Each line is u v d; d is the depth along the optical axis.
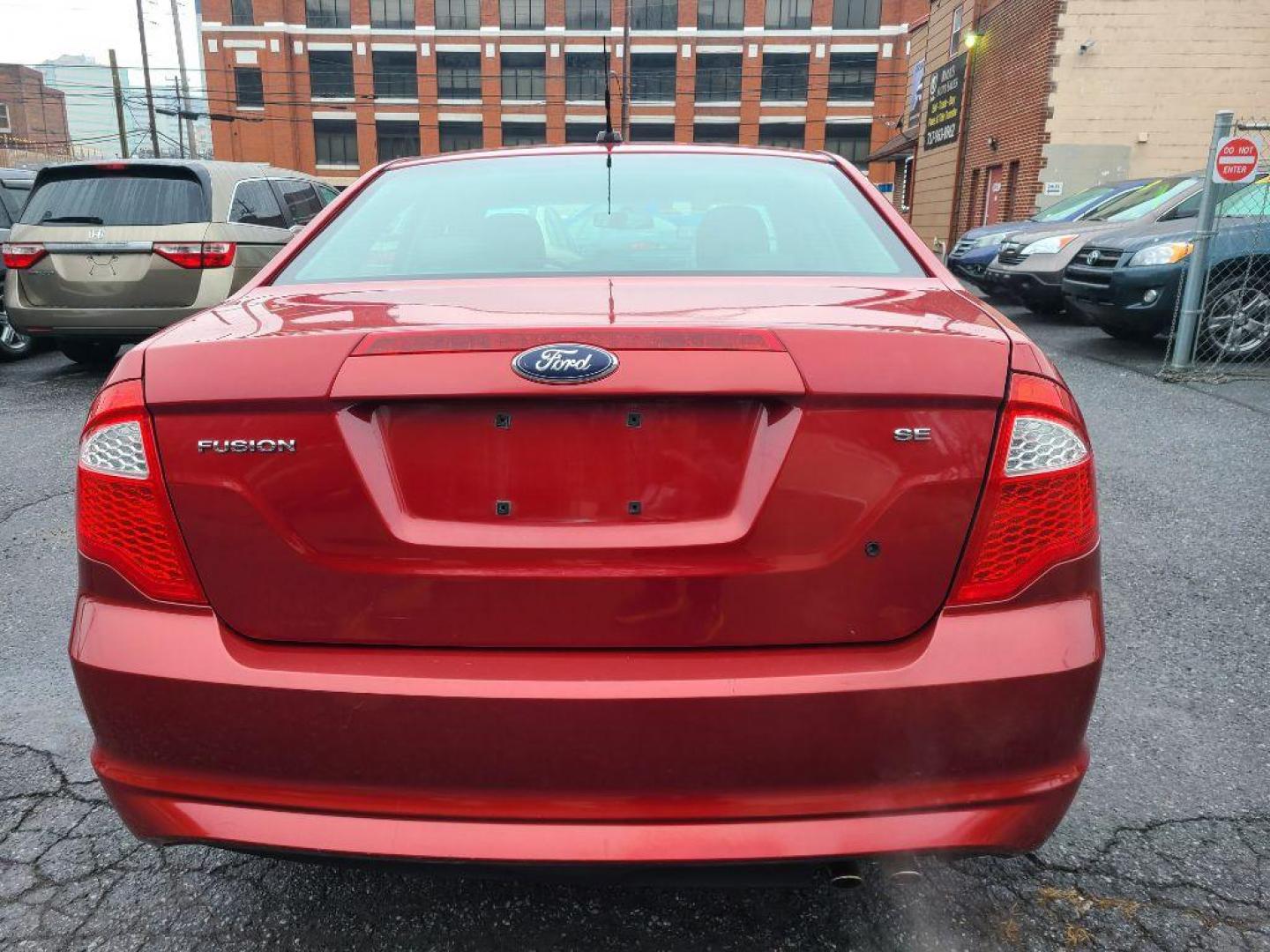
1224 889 2.07
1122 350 9.16
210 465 1.51
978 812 1.50
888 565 1.49
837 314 1.65
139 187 7.26
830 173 2.61
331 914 2.03
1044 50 17.12
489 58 53.53
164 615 1.54
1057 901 2.04
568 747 1.46
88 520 1.58
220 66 52.88
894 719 1.46
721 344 1.47
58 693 2.97
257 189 8.00
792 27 54.00
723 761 1.46
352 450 1.48
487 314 1.64
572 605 1.49
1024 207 18.12
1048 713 1.50
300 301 1.87
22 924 2.00
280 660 1.51
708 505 1.49
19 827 2.31
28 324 7.29
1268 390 7.21
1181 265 8.12
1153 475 5.08
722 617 1.49
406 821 1.50
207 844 1.53
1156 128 16.97
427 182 2.56
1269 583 3.71
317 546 1.50
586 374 1.43
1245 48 16.52
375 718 1.47
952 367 1.49
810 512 1.47
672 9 53.75
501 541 1.49
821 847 1.46
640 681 1.45
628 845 1.46
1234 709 2.82
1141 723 2.74
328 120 54.06
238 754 1.52
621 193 2.43
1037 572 1.51
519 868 1.47
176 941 1.95
